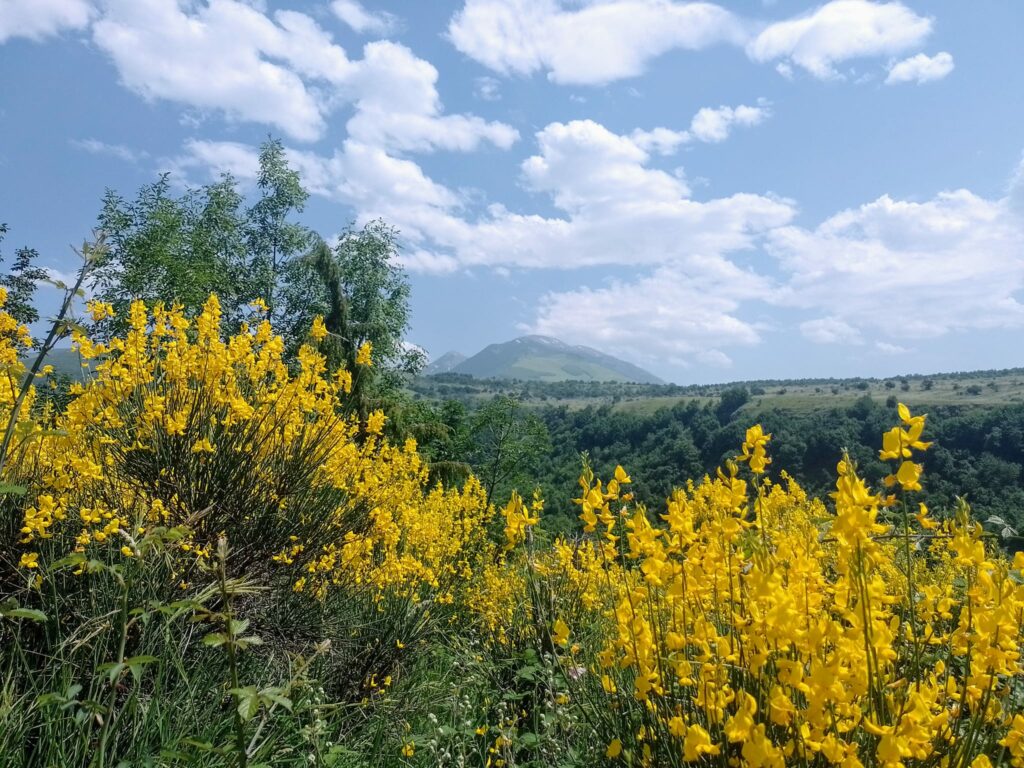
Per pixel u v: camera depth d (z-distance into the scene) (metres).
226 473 3.71
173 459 3.65
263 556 3.79
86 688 2.47
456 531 7.07
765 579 1.58
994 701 1.77
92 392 3.42
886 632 1.59
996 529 2.53
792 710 1.49
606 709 2.37
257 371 4.23
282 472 4.02
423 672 4.17
